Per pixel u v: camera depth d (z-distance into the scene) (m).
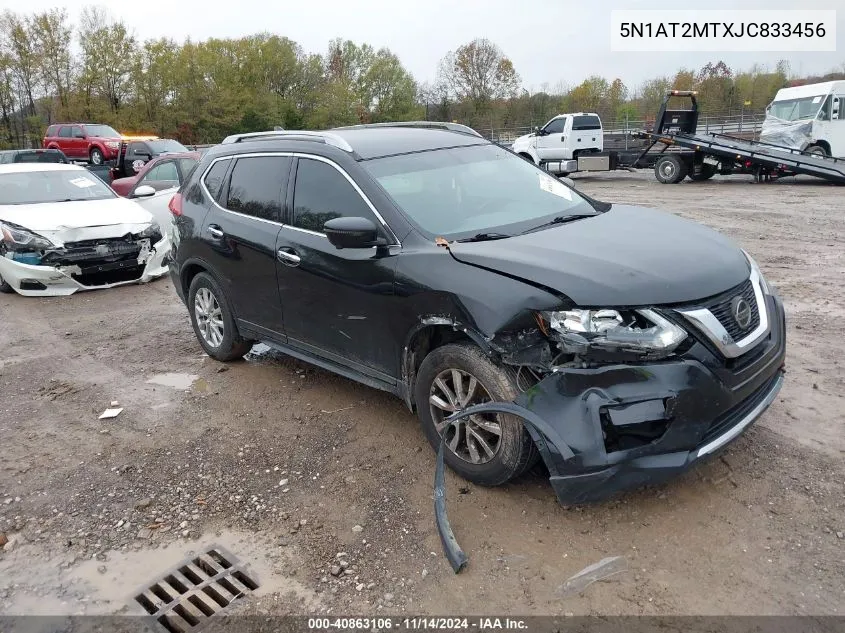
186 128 52.25
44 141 29.58
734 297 3.26
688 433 3.02
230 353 5.62
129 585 3.11
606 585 2.89
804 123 20.45
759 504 3.35
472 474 3.59
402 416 4.58
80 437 4.57
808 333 5.81
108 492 3.86
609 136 23.78
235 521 3.52
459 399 3.59
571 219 4.20
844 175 16.89
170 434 4.53
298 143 4.70
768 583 2.84
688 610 2.73
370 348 4.09
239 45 61.28
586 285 3.10
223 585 3.07
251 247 4.82
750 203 14.78
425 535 3.29
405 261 3.74
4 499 3.84
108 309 7.88
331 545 3.27
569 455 2.97
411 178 4.27
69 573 3.20
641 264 3.27
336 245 3.82
